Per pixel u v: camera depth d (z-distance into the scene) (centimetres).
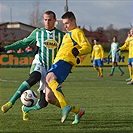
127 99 2008
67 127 1250
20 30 9762
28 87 1268
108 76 3922
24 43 1365
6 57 5584
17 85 2852
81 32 1230
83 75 4059
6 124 1302
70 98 2050
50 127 1250
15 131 1190
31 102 1298
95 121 1358
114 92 2356
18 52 5953
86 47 1198
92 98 2050
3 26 10062
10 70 4922
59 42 1339
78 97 2095
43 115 1480
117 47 3953
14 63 5606
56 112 1552
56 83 1173
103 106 1744
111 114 1512
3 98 2058
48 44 1326
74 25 1254
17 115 1480
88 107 1709
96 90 2480
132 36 3041
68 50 1226
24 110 1364
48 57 1320
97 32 10538
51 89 1210
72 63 1220
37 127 1250
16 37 9331
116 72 4644
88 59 5966
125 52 5925
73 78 3609
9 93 2305
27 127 1250
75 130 1204
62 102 1149
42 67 1305
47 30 1341
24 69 5150
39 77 1279
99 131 1191
